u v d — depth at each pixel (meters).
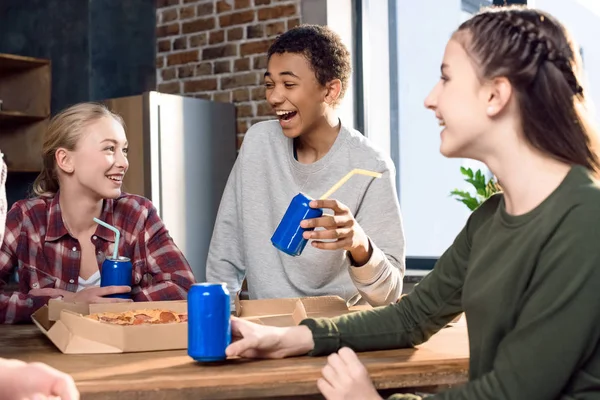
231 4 4.31
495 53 1.15
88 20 4.44
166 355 1.41
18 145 4.50
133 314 1.60
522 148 1.16
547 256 1.08
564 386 1.09
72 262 2.15
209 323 1.31
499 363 1.09
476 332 1.20
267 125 2.23
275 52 2.01
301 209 1.57
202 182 4.10
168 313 1.58
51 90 4.64
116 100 4.01
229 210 2.27
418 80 4.06
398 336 1.45
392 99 4.15
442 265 1.45
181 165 3.99
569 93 1.14
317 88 2.00
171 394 1.17
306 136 2.09
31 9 4.69
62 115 2.17
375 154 2.07
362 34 4.15
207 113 4.13
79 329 1.46
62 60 4.58
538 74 1.14
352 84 4.15
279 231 1.57
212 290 1.32
